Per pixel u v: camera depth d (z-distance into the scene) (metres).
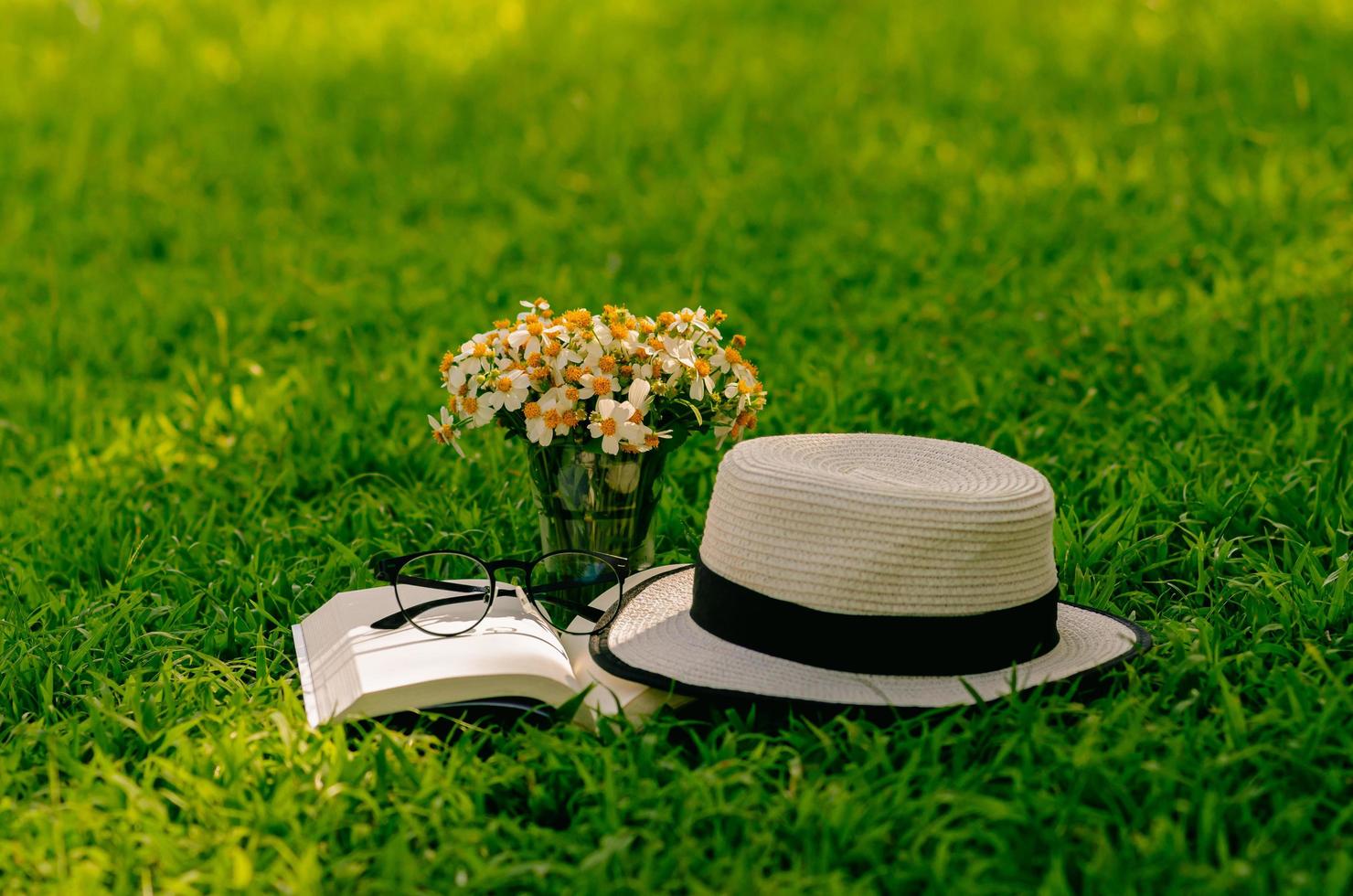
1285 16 10.67
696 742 2.77
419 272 7.17
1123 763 2.61
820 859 2.38
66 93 10.99
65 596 3.75
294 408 5.25
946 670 2.69
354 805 2.61
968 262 6.97
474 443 4.87
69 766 2.76
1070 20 11.26
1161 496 3.98
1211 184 7.64
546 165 9.15
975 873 2.30
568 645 3.05
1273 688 2.92
